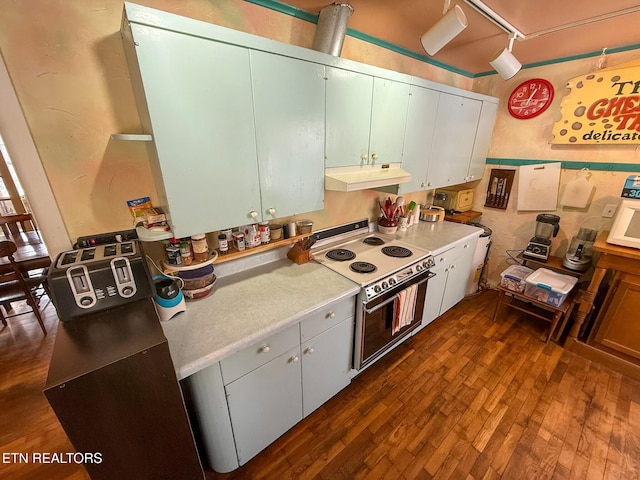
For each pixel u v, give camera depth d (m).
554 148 2.50
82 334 0.92
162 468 0.99
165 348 0.86
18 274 2.29
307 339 1.43
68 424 0.77
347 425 1.65
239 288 1.54
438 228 2.66
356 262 1.85
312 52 1.29
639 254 1.77
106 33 1.07
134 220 1.28
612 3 1.41
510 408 1.76
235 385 1.18
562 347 2.28
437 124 2.15
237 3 1.33
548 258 2.58
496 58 1.80
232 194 1.22
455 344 2.32
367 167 1.77
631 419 1.68
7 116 0.97
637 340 1.93
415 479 1.39
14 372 2.07
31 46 0.97
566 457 1.48
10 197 3.63
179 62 0.95
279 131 1.29
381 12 1.53
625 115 2.08
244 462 1.38
